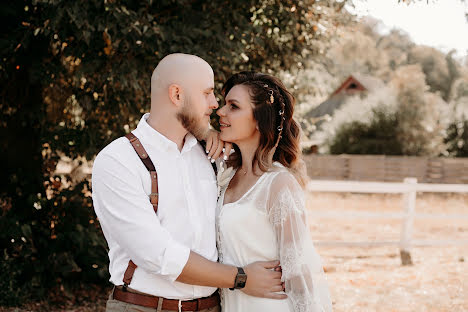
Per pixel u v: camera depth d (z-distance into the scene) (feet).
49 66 16.74
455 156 69.00
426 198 51.19
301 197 7.53
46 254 16.66
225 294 7.66
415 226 34.42
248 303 7.36
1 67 16.97
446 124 70.44
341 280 20.16
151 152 7.10
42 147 17.92
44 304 16.25
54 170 18.20
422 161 60.54
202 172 7.79
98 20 13.64
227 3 16.39
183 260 6.67
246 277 7.16
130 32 14.07
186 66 7.13
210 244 7.43
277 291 7.36
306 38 20.15
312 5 18.89
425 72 152.05
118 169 6.86
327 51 22.63
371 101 70.95
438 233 31.83
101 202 6.97
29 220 17.33
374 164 61.87
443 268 22.18
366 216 23.11
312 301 7.22
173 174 7.14
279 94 7.89
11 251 16.63
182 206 7.16
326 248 26.27
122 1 14.89
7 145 17.69
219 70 15.65
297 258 7.25
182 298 7.07
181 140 7.44
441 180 59.77
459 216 23.77
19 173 17.74
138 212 6.78
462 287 19.08
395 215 23.27
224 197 7.99
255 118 7.77
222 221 7.64
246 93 7.84
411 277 20.54
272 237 7.55
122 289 7.07
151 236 6.70
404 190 23.43
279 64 20.51
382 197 51.01
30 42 16.75
